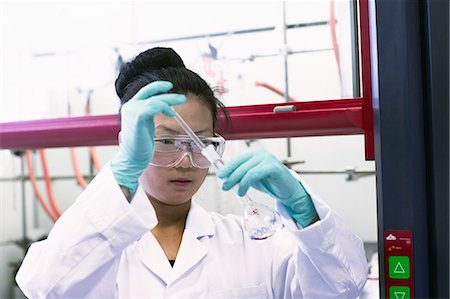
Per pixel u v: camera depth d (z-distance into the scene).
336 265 0.95
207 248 1.12
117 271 0.97
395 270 0.84
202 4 1.67
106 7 1.80
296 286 1.04
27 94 1.96
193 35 1.69
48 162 2.43
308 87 1.55
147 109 0.83
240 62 1.63
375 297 1.40
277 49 1.58
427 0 0.82
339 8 1.38
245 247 1.16
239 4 1.63
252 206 0.99
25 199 2.38
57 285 0.89
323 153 2.01
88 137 1.32
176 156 0.96
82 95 1.92
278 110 1.14
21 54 1.93
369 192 2.01
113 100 1.89
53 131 1.34
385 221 0.84
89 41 1.85
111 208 0.90
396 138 0.84
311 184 2.06
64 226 0.91
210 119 1.04
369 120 1.05
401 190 0.83
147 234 1.12
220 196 1.59
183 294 1.05
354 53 1.18
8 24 1.91
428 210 0.84
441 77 0.81
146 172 1.01
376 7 0.84
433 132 0.82
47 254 0.91
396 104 0.83
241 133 1.19
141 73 1.14
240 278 1.10
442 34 0.81
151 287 1.05
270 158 0.89
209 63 1.67
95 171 2.33
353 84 1.20
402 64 0.83
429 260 0.84
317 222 0.91
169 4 1.71
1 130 1.38
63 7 1.85
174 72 1.05
